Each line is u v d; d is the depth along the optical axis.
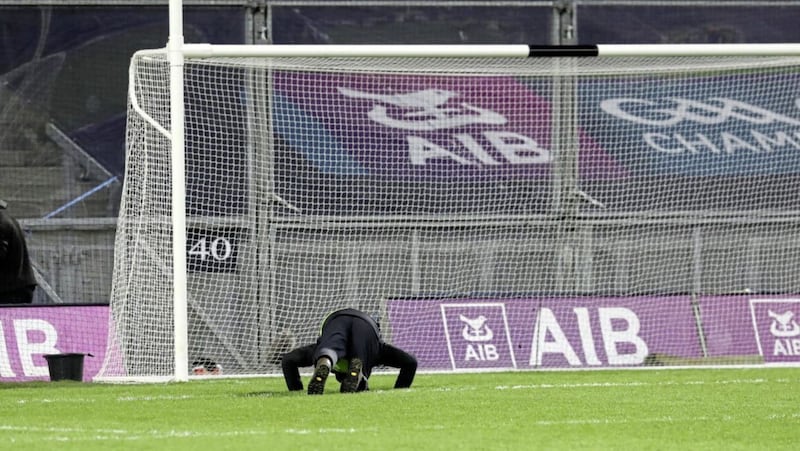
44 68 65.12
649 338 59.06
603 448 27.27
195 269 60.16
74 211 65.00
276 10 66.62
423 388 43.53
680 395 41.06
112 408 36.12
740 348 59.75
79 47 65.31
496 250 65.69
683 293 59.88
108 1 65.50
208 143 63.34
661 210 67.69
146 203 50.69
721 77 68.44
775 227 67.56
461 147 66.25
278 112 63.78
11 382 50.06
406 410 35.00
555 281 66.31
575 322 58.62
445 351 57.69
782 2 68.81
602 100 67.69
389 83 65.50
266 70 63.41
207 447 26.50
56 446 26.73
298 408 35.38
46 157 65.00
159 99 51.72
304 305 61.66
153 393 41.97
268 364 59.12
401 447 26.75
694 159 68.19
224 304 60.09
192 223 60.75
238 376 52.72
